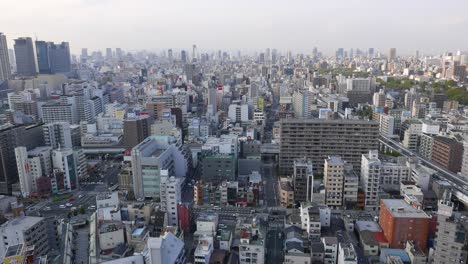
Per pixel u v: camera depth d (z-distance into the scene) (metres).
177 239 163.38
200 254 162.25
